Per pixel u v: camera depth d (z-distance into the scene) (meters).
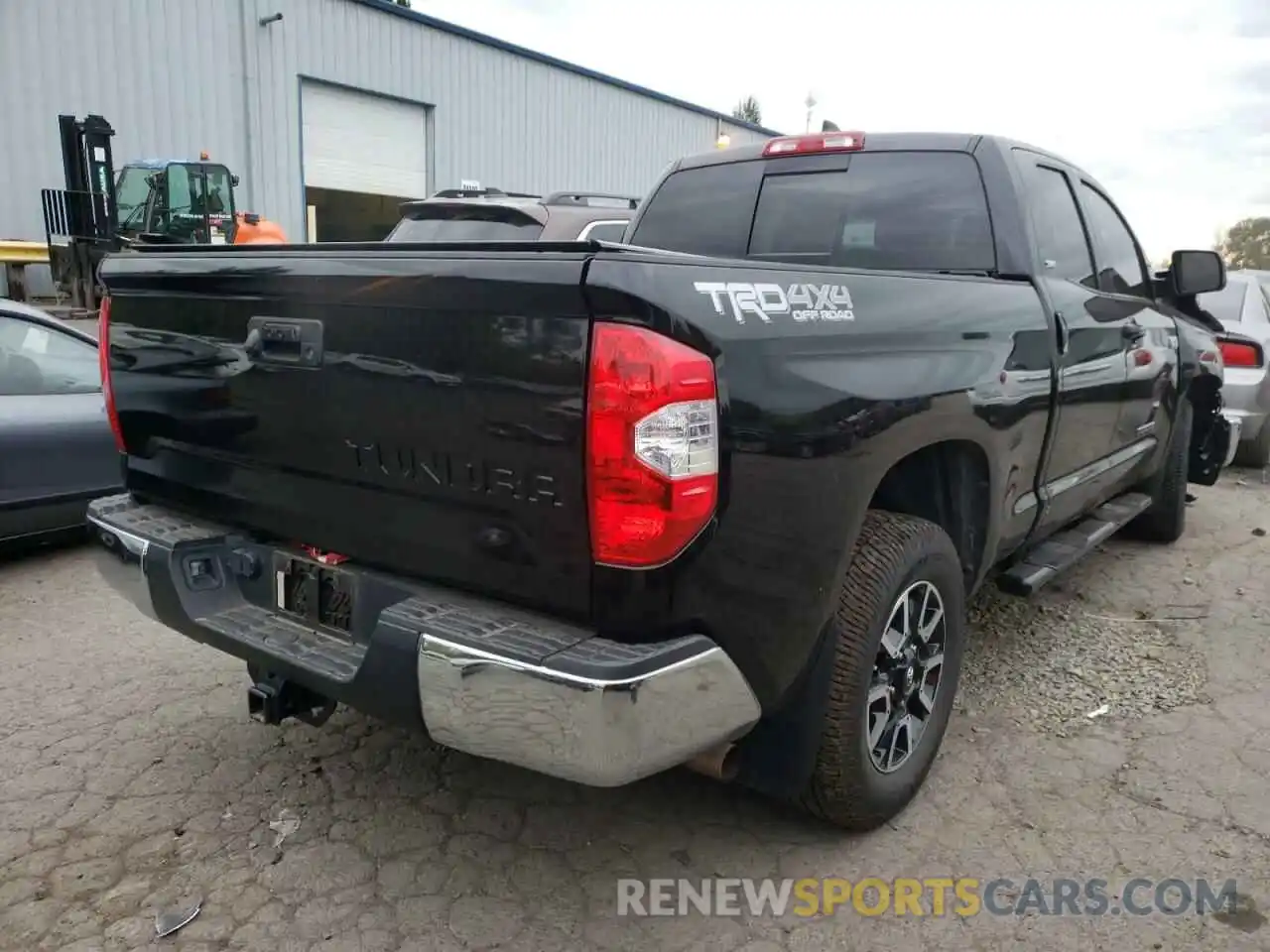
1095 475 4.27
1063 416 3.67
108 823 2.95
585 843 2.89
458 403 2.19
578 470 2.04
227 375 2.69
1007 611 4.78
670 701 2.10
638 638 2.11
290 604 2.74
